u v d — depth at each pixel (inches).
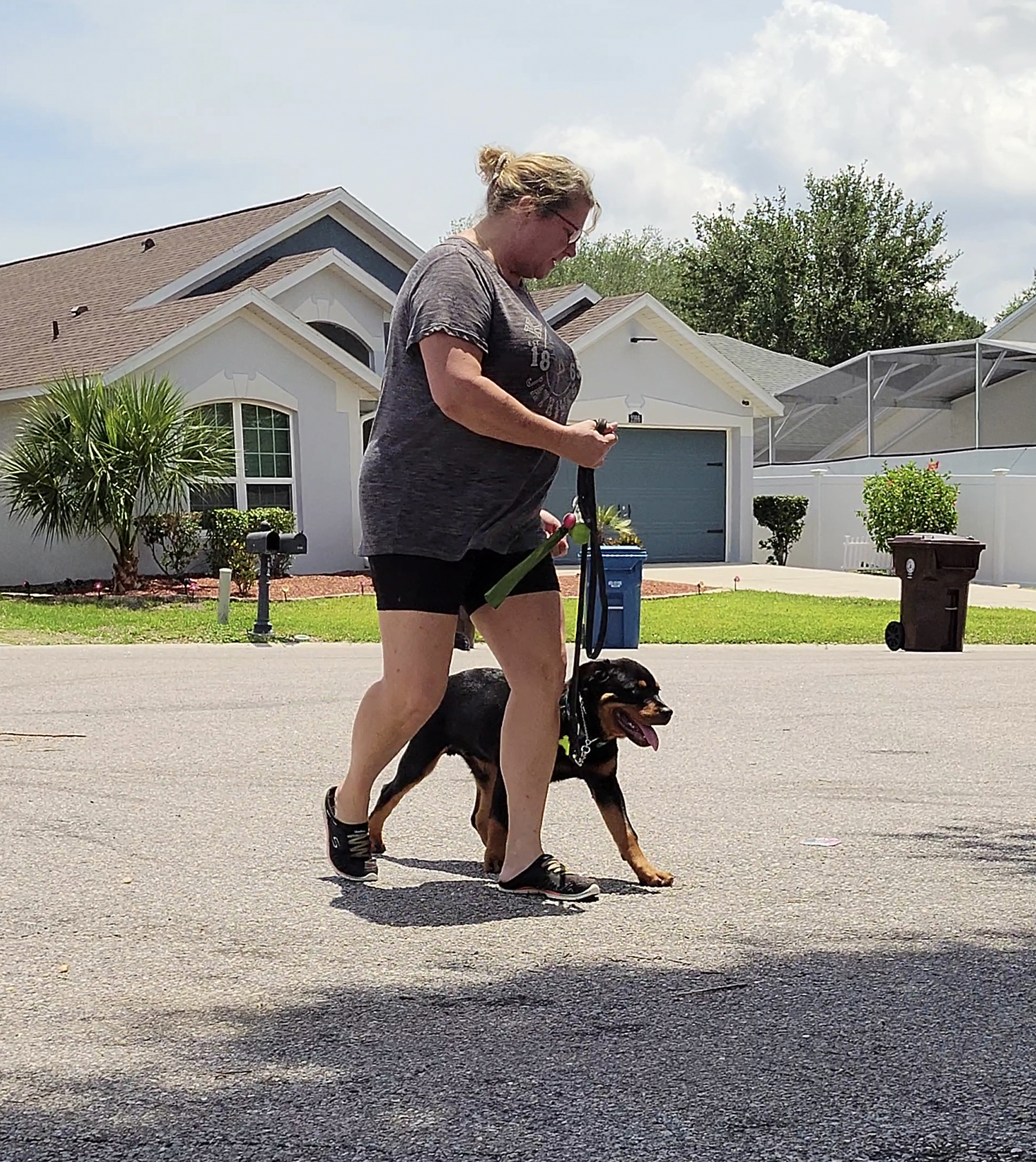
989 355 1083.3
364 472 189.0
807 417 1269.7
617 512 960.9
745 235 2373.3
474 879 209.8
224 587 596.7
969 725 371.2
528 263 190.2
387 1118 125.5
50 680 439.8
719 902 198.7
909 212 2314.2
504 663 195.0
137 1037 145.8
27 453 724.7
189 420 750.5
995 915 193.3
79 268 1114.1
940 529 960.9
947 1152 118.7
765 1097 130.0
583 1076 134.8
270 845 231.3
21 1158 118.0
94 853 226.2
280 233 1000.9
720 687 446.0
